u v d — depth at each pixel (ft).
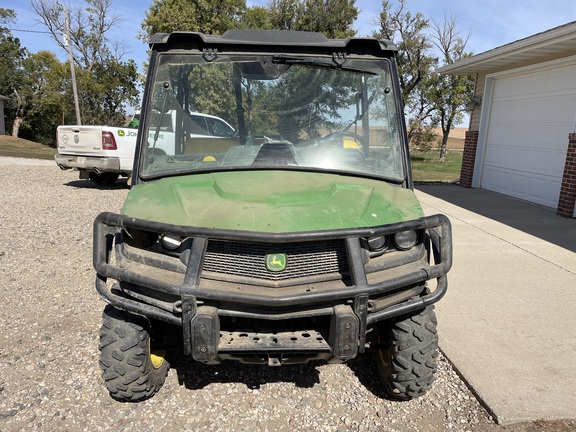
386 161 10.98
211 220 8.23
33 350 11.98
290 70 11.16
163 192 9.45
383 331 10.17
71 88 110.01
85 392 10.28
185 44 11.14
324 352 8.18
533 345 12.33
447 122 96.02
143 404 9.94
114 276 8.32
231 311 7.98
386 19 92.53
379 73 11.27
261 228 8.00
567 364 11.41
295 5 79.46
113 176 40.60
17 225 25.09
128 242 8.95
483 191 39.83
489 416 9.67
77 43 116.88
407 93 96.22
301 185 9.69
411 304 8.57
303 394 10.48
